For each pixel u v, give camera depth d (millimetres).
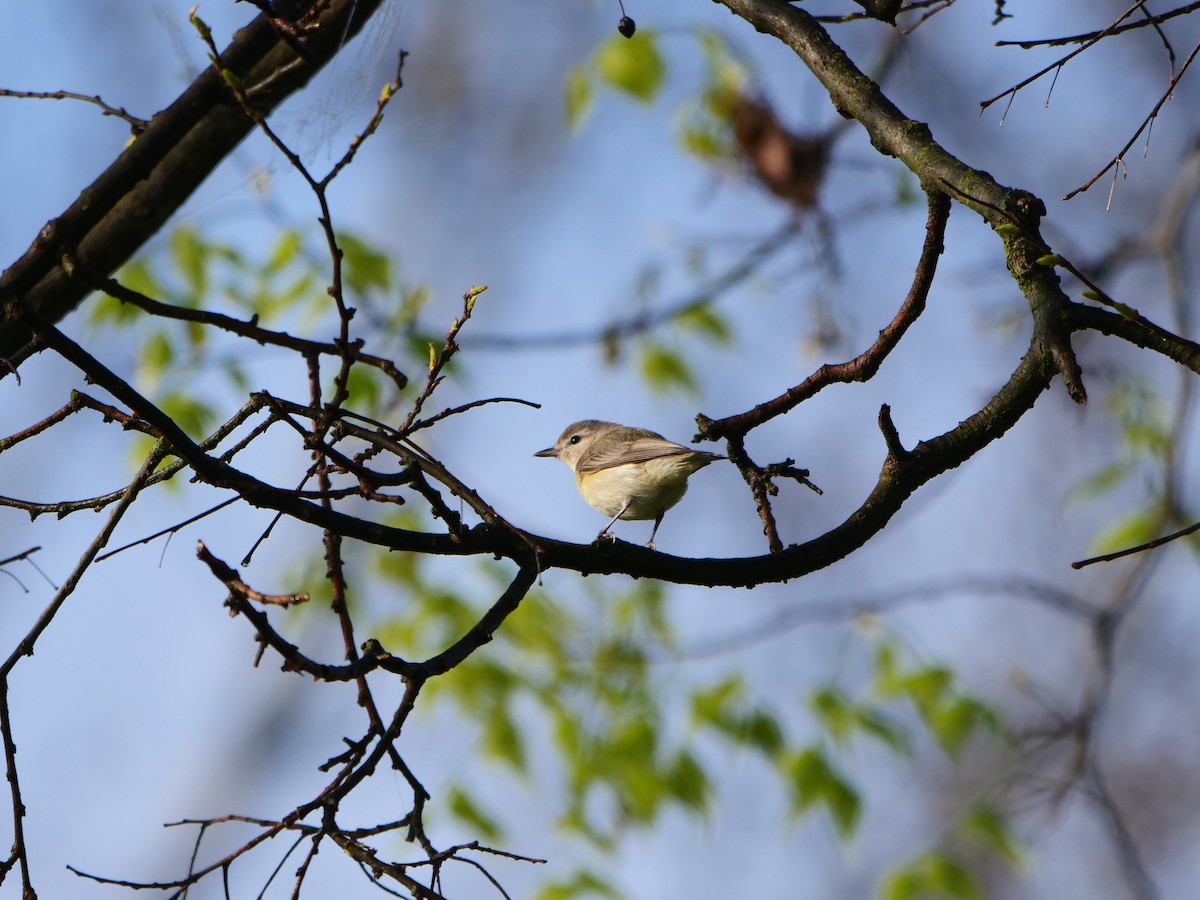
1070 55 6277
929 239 6273
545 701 11898
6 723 5766
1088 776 11453
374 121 5039
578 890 11141
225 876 5344
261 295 10961
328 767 5273
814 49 6641
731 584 6039
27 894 5645
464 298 5684
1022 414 6121
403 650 11602
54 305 7488
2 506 5984
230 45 6723
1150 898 10852
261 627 4391
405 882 5176
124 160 6656
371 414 11008
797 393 6367
